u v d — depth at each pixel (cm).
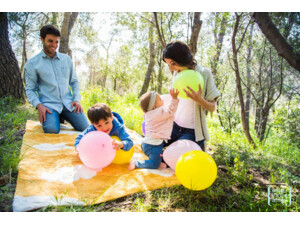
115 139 259
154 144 274
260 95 745
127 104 759
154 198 220
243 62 728
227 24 508
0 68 487
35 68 346
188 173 214
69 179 234
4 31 496
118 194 217
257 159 375
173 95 255
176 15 537
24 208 185
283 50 239
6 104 467
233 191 246
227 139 526
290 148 545
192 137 286
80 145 250
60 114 379
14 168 237
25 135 325
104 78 1684
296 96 691
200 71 275
